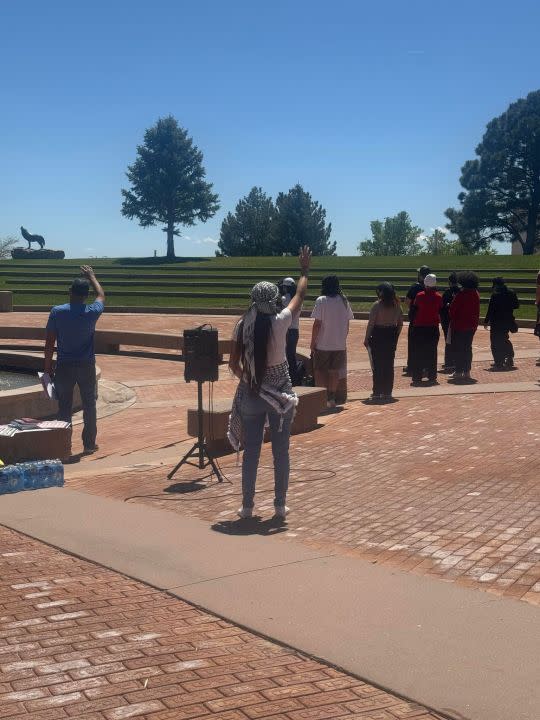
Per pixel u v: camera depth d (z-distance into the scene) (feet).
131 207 270.46
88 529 19.99
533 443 28.30
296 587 15.52
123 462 29.81
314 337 38.09
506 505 20.90
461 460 26.48
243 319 20.27
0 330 85.56
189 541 18.83
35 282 166.09
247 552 17.85
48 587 16.17
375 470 25.86
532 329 92.53
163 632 13.82
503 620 13.66
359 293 136.56
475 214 259.60
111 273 175.94
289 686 11.76
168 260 213.87
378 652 12.62
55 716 11.07
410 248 448.24
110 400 49.32
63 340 31.94
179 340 74.64
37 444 29.84
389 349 40.11
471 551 17.52
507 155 255.91
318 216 304.09
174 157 266.36
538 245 265.75
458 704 11.02
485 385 43.70
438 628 13.42
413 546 18.10
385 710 11.02
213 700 11.40
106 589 15.97
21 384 53.47
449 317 51.88
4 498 23.44
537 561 16.65
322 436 32.12
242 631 13.78
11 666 12.63
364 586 15.47
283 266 181.37
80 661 12.75
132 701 11.43
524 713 10.73
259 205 310.24
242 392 20.66
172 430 37.63
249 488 20.75
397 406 38.22
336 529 19.72
